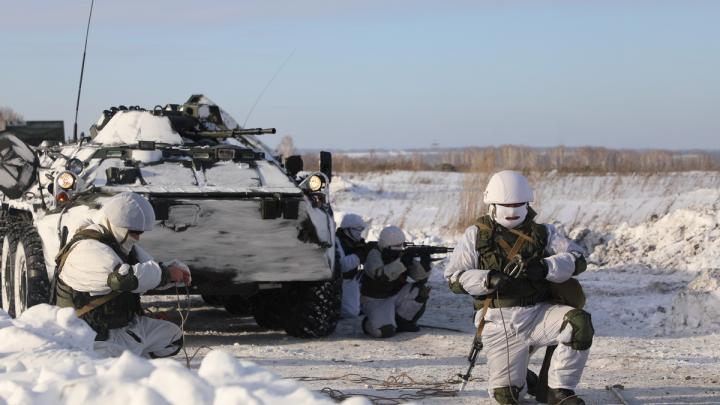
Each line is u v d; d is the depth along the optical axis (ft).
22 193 33.32
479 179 66.64
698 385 22.77
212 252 29.58
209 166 31.73
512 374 20.04
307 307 31.17
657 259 48.80
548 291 20.01
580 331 19.22
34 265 29.86
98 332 20.74
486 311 20.03
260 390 11.71
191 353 27.96
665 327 33.14
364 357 27.50
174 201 29.14
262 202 29.73
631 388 22.30
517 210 19.67
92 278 20.45
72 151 33.96
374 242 32.35
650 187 100.68
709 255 47.55
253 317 37.96
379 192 103.30
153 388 11.78
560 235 19.86
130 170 30.53
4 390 13.25
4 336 17.16
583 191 96.48
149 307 40.98
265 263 29.99
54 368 14.17
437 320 35.99
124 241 21.17
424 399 20.74
